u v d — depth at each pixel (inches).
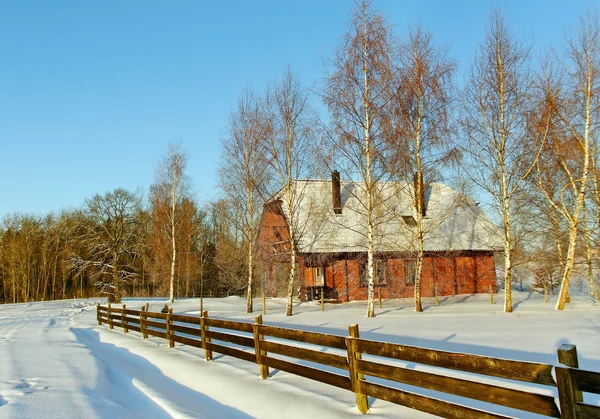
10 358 425.4
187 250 1897.1
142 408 283.3
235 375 348.8
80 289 2233.0
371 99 760.3
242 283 1756.9
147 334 590.6
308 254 1123.9
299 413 253.8
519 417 227.8
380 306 922.1
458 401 259.4
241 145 951.0
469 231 1231.5
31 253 2194.9
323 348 435.5
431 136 800.3
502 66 807.7
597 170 818.2
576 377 149.5
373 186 784.3
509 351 372.8
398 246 1015.0
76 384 314.2
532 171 853.8
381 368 231.3
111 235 1870.1
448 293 1206.9
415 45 801.6
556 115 792.9
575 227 804.6
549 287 1464.1
